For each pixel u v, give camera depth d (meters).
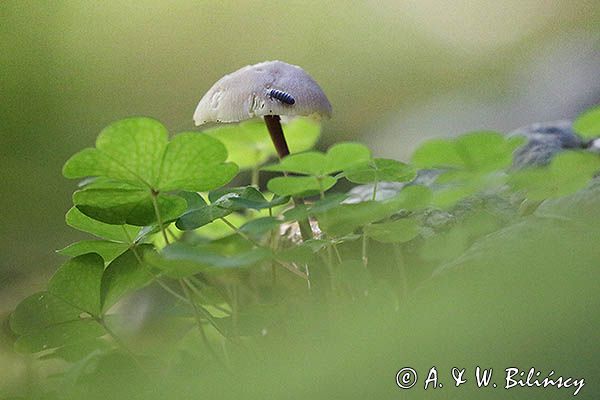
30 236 1.46
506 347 0.83
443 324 0.83
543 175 0.85
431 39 2.97
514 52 2.83
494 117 1.82
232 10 2.81
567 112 1.61
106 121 2.33
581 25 2.34
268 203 0.86
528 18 2.89
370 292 0.86
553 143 0.92
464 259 0.85
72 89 2.29
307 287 0.90
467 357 0.83
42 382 0.90
